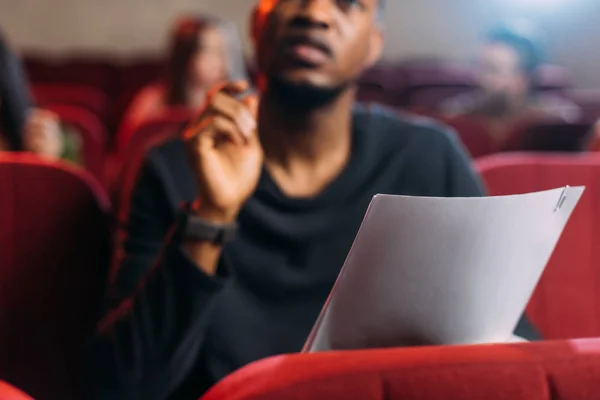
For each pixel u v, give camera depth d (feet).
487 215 2.12
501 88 11.38
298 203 3.09
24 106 5.83
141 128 5.74
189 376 2.98
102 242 3.60
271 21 3.04
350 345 2.30
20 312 3.53
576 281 4.13
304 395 1.55
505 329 2.47
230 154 2.71
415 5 19.03
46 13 18.17
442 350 1.67
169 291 2.66
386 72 16.83
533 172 4.14
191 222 2.64
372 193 3.18
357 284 2.17
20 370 3.54
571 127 7.51
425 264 2.16
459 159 3.43
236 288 3.03
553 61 19.03
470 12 19.08
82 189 3.59
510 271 2.31
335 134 3.15
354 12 3.03
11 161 3.54
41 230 3.54
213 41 9.87
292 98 3.04
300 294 3.06
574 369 1.64
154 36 18.52
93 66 16.80
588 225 4.14
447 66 18.16
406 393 1.58
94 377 2.87
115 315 2.86
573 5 18.88
